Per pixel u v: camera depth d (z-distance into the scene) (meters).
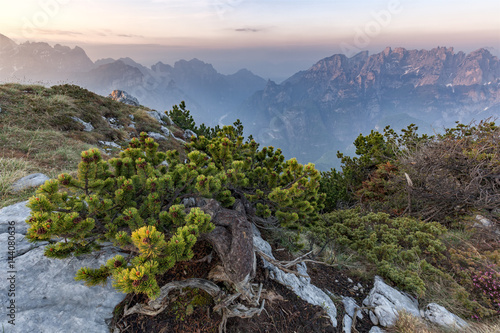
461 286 4.85
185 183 3.81
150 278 2.05
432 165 7.94
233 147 5.42
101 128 14.19
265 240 5.20
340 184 13.51
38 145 8.58
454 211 7.92
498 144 7.26
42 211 2.48
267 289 3.75
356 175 13.91
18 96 12.41
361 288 4.94
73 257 3.22
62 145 9.18
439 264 5.83
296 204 4.64
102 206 2.92
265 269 4.05
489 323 4.27
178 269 3.49
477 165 7.11
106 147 12.40
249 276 3.19
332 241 6.48
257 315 3.36
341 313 4.13
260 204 4.94
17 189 5.25
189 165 3.93
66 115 12.74
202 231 2.88
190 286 3.19
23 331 2.48
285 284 4.00
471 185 7.20
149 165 3.47
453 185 7.52
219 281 3.43
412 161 8.55
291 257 5.04
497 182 7.04
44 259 3.17
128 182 3.10
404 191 8.94
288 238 5.64
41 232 2.28
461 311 4.50
